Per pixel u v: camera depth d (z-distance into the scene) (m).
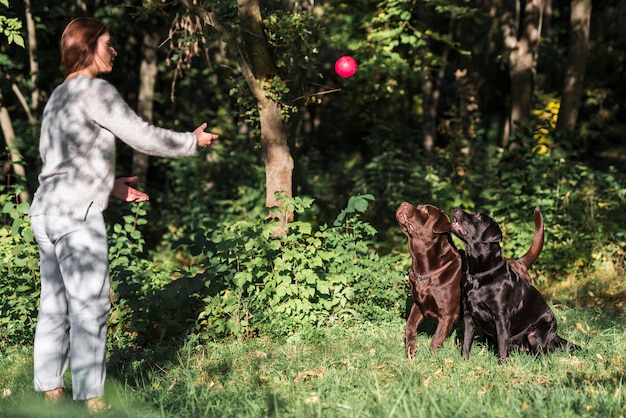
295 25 7.53
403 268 7.36
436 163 14.09
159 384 4.71
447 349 5.59
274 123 7.54
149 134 3.67
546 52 20.39
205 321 6.33
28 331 6.36
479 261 5.32
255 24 7.22
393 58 11.12
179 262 12.90
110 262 6.82
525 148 10.52
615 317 7.29
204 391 4.33
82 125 3.68
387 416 3.66
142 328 6.15
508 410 3.82
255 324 6.36
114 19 12.28
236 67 10.57
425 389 4.17
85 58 3.87
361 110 18.20
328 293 6.63
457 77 15.53
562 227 9.85
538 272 9.56
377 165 12.77
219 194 14.30
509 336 5.38
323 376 4.68
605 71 22.59
